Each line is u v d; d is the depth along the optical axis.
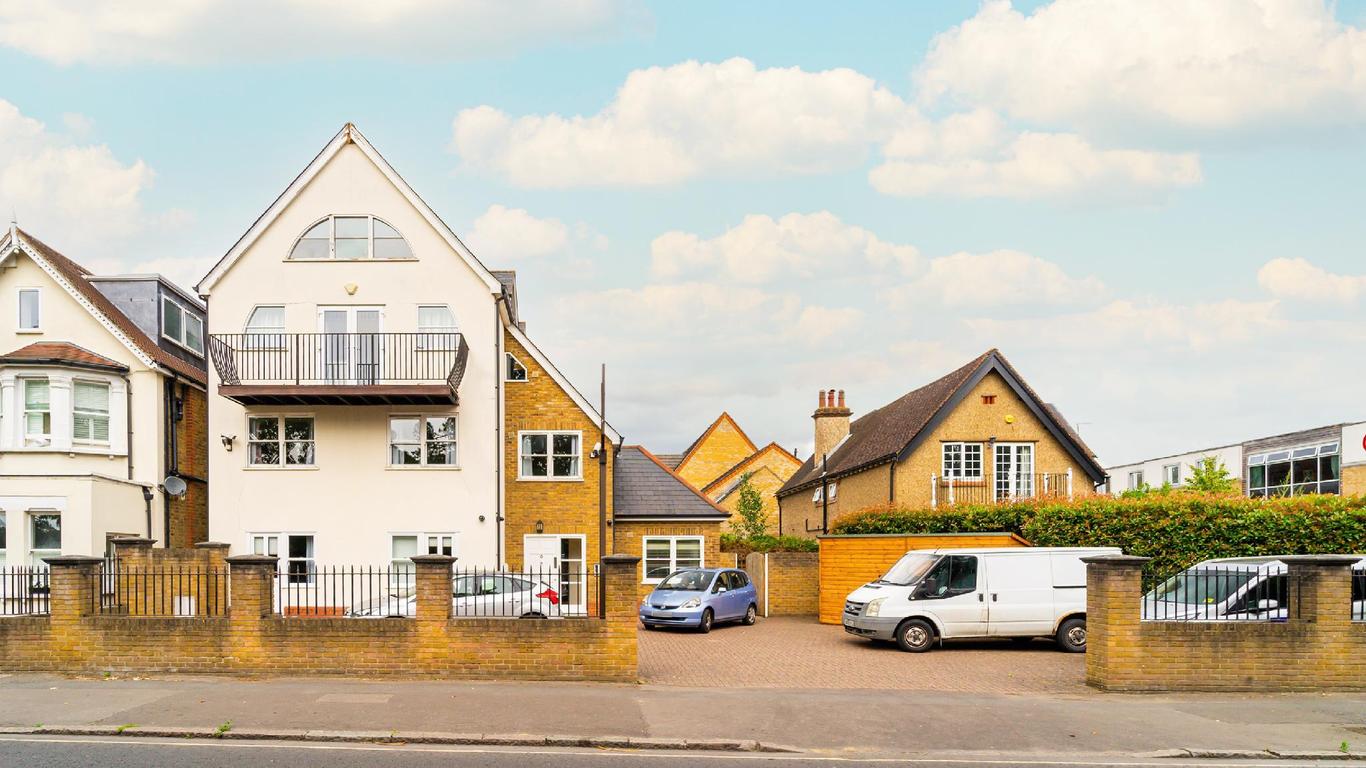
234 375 23.81
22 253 24.36
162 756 10.09
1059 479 28.12
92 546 21.31
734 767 10.16
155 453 24.45
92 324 24.44
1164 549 20.84
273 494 24.19
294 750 10.44
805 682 14.98
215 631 14.23
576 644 14.26
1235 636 14.23
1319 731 11.88
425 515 24.31
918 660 17.47
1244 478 41.34
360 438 24.45
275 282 24.44
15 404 23.06
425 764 9.96
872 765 10.38
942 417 28.19
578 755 10.52
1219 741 11.39
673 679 15.01
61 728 11.07
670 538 28.09
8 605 19.59
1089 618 14.84
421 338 24.36
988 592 18.70
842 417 40.56
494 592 18.58
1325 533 19.70
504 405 26.50
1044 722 12.19
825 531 34.25
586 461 26.62
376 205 24.70
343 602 22.58
